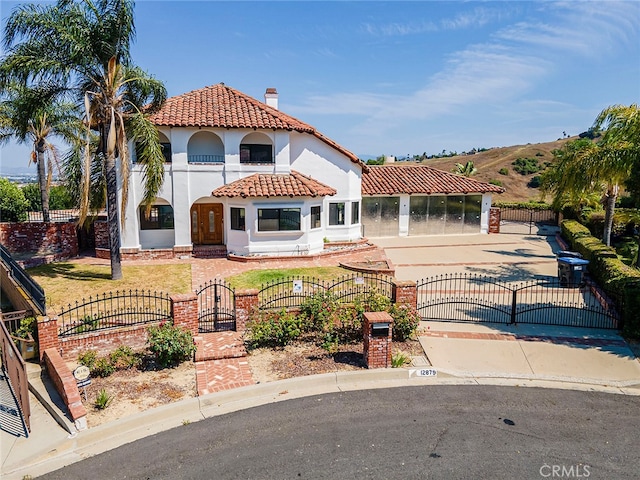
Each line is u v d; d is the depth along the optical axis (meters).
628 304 13.24
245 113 25.03
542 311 15.55
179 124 22.69
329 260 23.75
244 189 22.61
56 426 9.26
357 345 12.85
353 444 8.33
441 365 11.64
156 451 8.29
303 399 10.12
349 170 27.23
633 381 10.91
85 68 17.09
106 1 16.98
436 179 34.56
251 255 23.34
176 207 23.62
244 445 8.38
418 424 9.00
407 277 20.73
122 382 10.84
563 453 8.02
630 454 8.00
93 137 20.42
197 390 10.41
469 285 19.28
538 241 31.11
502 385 10.74
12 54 16.03
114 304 15.62
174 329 12.02
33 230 24.02
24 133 18.56
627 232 28.81
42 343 11.66
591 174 18.64
